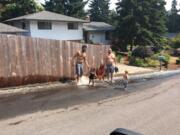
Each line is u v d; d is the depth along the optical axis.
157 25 48.06
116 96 12.58
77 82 15.31
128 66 27.70
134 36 44.78
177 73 24.38
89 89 13.90
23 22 38.06
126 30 44.81
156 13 47.44
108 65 16.28
